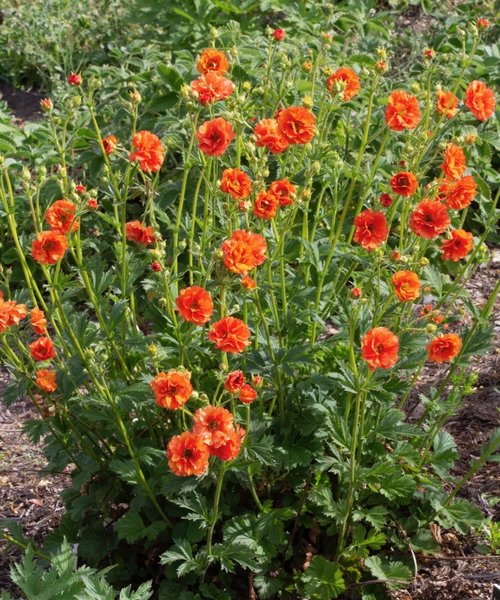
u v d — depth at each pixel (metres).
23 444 1.71
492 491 1.44
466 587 1.29
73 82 1.29
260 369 1.25
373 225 1.19
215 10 2.79
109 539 1.30
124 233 1.29
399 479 1.25
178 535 1.24
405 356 1.26
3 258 2.05
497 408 1.59
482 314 1.37
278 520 1.24
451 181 1.34
